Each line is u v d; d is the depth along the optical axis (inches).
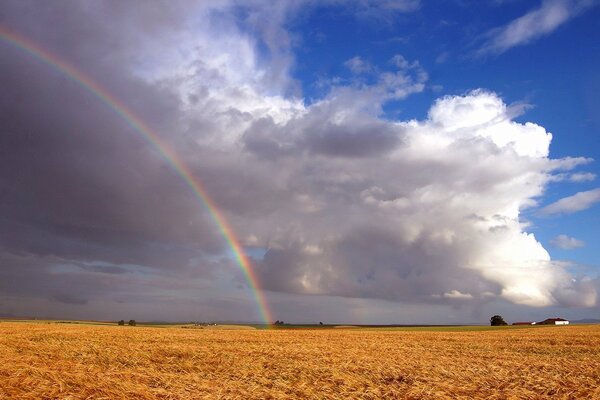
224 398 550.3
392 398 583.5
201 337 1825.8
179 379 665.0
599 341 1819.6
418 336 2244.1
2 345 1193.4
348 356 1075.9
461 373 783.1
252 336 2004.2
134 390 557.0
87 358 957.8
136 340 1528.1
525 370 840.3
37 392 524.1
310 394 593.0
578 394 603.2
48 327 2437.3
